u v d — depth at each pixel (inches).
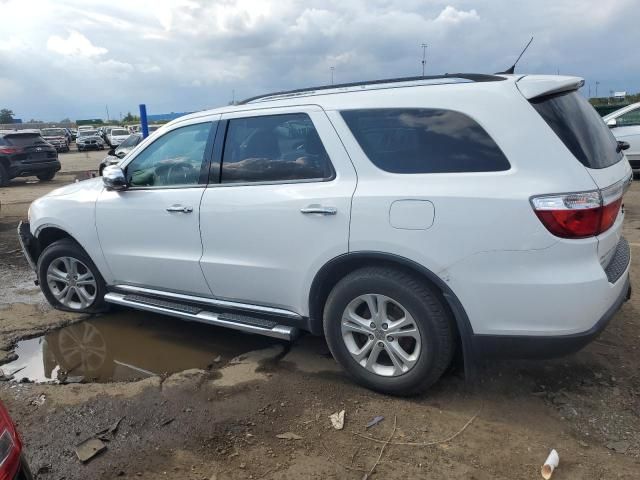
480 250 111.8
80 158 1251.8
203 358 159.6
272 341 169.5
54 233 193.6
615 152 130.5
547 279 108.0
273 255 138.1
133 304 172.1
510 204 108.6
